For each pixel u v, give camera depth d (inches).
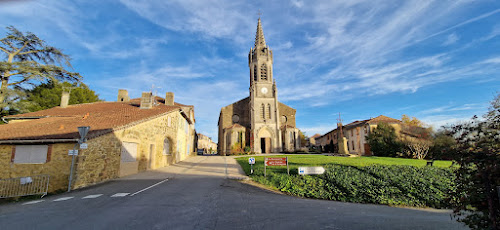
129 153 587.5
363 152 1339.8
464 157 149.9
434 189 395.9
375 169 518.9
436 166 567.8
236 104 1776.6
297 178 473.4
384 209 325.4
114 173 527.5
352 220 247.6
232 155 1392.7
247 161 853.2
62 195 382.0
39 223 217.3
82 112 812.6
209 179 492.4
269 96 1652.3
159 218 229.0
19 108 959.6
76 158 445.1
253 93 1637.6
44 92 1205.1
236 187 420.5
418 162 720.3
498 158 134.4
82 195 361.1
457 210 156.3
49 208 274.7
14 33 1002.7
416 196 385.4
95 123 588.1
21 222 221.3
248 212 261.4
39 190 447.8
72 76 1105.4
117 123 586.6
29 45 1056.8
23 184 446.0
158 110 805.2
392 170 511.2
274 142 1560.0
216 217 237.5
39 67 999.0
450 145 162.6
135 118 652.7
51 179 455.2
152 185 426.6
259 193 386.9
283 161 510.9
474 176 142.8
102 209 263.9
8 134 514.3
